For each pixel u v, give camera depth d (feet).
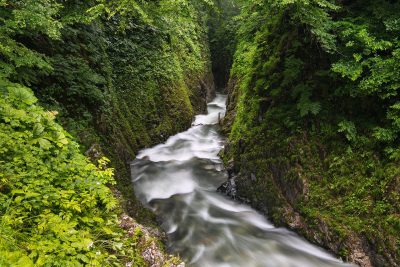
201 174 32.32
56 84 22.47
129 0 24.40
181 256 19.79
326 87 23.32
